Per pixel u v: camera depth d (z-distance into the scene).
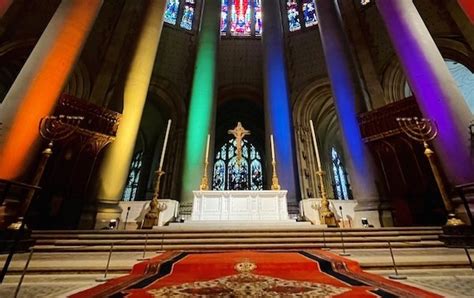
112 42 11.84
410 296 2.13
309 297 2.09
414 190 9.00
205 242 5.13
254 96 17.56
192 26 17.97
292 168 11.84
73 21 8.02
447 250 4.52
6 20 9.09
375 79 11.75
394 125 9.75
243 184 16.97
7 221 5.29
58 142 8.44
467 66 9.98
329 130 17.31
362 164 10.23
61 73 7.26
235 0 20.53
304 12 18.70
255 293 2.22
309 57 16.69
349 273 3.04
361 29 13.73
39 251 4.46
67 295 2.38
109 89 10.69
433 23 11.07
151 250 4.73
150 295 2.19
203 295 2.18
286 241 5.21
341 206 9.92
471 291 2.36
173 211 9.19
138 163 16.98
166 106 15.37
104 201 8.87
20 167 5.92
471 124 6.27
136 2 13.36
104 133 9.46
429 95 6.99
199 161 11.16
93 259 3.91
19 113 6.18
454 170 6.14
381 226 8.91
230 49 18.66
